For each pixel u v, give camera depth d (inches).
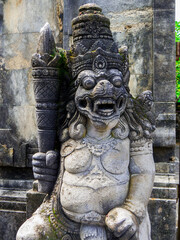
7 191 107.9
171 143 96.1
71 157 57.9
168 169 97.5
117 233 53.1
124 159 58.1
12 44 109.4
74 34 57.3
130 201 57.8
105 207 56.9
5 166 110.7
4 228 104.3
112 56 55.4
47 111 59.0
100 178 56.4
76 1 100.8
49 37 57.3
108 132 58.1
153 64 97.1
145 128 60.2
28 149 108.6
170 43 95.8
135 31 99.0
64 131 59.7
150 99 61.4
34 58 56.9
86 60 55.0
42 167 61.6
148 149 61.0
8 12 109.3
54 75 57.1
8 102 110.4
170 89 96.3
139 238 58.7
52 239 59.1
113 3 100.0
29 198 90.7
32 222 60.4
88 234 57.3
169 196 89.5
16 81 109.5
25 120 108.9
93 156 57.3
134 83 99.8
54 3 105.0
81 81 54.9
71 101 58.3
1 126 111.0
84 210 56.6
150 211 89.8
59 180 60.1
